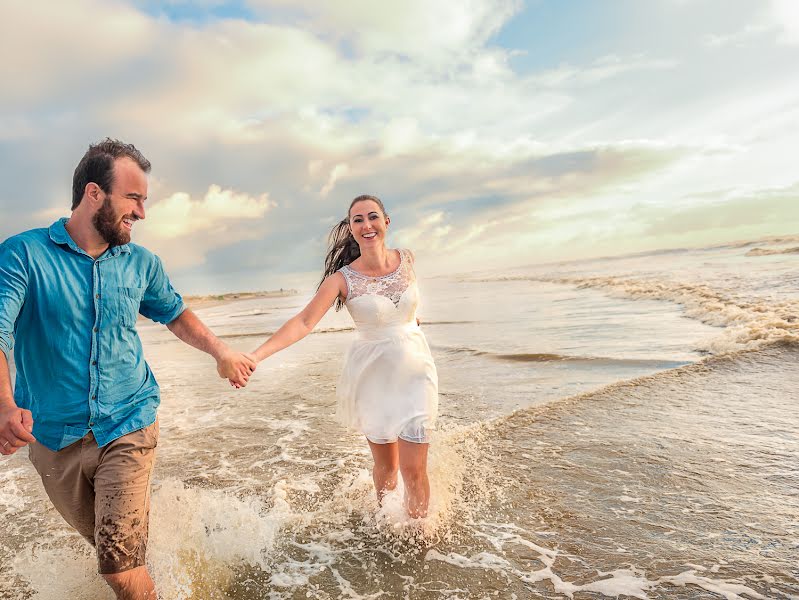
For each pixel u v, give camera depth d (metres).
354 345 3.35
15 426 1.87
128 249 2.49
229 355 2.85
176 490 3.62
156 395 2.55
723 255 34.00
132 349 2.45
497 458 4.15
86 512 2.43
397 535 3.16
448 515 3.33
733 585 2.45
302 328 3.19
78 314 2.26
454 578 2.71
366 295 3.23
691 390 5.50
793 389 5.26
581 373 6.64
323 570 2.86
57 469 2.34
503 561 2.81
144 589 2.30
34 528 3.47
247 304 28.89
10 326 2.04
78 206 2.32
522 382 6.46
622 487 3.51
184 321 2.88
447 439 4.59
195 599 2.62
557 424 4.81
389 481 3.37
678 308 11.52
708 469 3.66
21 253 2.18
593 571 2.66
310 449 4.68
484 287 27.98
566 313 12.64
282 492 3.77
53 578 2.88
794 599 2.32
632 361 6.97
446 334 10.85
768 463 3.68
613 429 4.58
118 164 2.28
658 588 2.48
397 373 3.19
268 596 2.65
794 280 13.54
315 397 6.47
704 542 2.81
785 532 2.84
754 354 6.62
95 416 2.28
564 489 3.55
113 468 2.26
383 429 3.18
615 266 35.25
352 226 3.29
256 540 3.10
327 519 3.39
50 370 2.25
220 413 5.99
